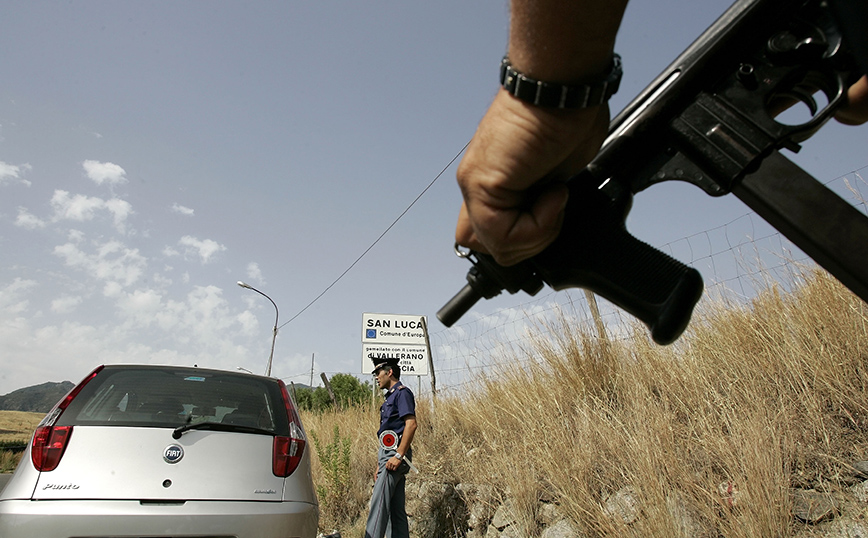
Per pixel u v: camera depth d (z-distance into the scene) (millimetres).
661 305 674
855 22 481
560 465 3496
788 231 654
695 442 3135
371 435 7027
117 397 3414
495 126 586
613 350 4430
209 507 3098
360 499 6047
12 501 2906
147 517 2973
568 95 536
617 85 550
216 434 3342
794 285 3430
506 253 657
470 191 624
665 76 740
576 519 3225
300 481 3465
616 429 3484
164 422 3330
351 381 22000
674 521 2703
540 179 635
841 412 2752
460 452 5184
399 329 10898
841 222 627
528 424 4230
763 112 678
